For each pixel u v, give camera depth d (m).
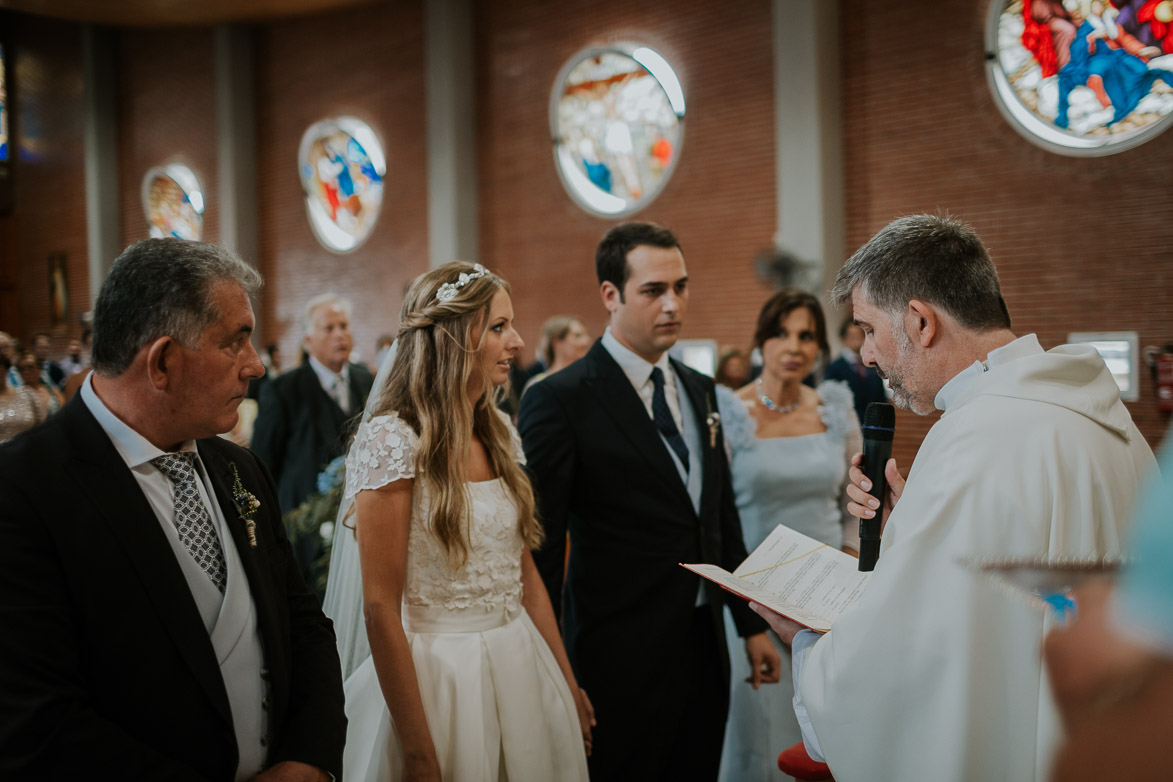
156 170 12.99
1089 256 6.45
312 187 11.62
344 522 1.88
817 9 7.30
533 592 2.03
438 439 1.75
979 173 6.91
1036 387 1.27
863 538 1.60
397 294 10.81
